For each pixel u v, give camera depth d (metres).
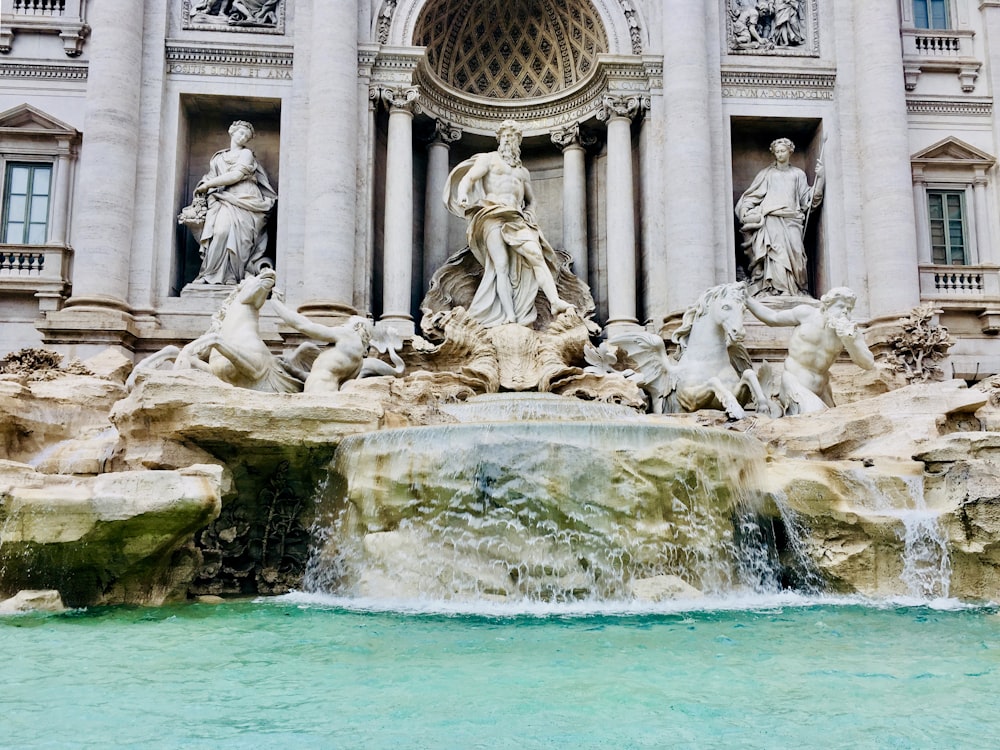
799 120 25.84
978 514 11.90
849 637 9.20
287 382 17.73
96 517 11.13
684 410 18.41
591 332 22.45
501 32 27.23
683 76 24.30
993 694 6.95
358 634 9.46
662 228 24.55
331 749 5.63
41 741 5.79
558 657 8.21
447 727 6.07
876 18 25.28
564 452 12.17
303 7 24.80
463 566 11.98
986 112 26.73
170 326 23.28
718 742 5.77
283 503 14.32
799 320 17.86
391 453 12.75
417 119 25.92
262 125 25.86
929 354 22.47
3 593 11.34
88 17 25.19
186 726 6.11
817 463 13.50
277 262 23.88
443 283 23.81
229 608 11.54
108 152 22.98
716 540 12.40
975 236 26.14
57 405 16.45
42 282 23.58
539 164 27.95
